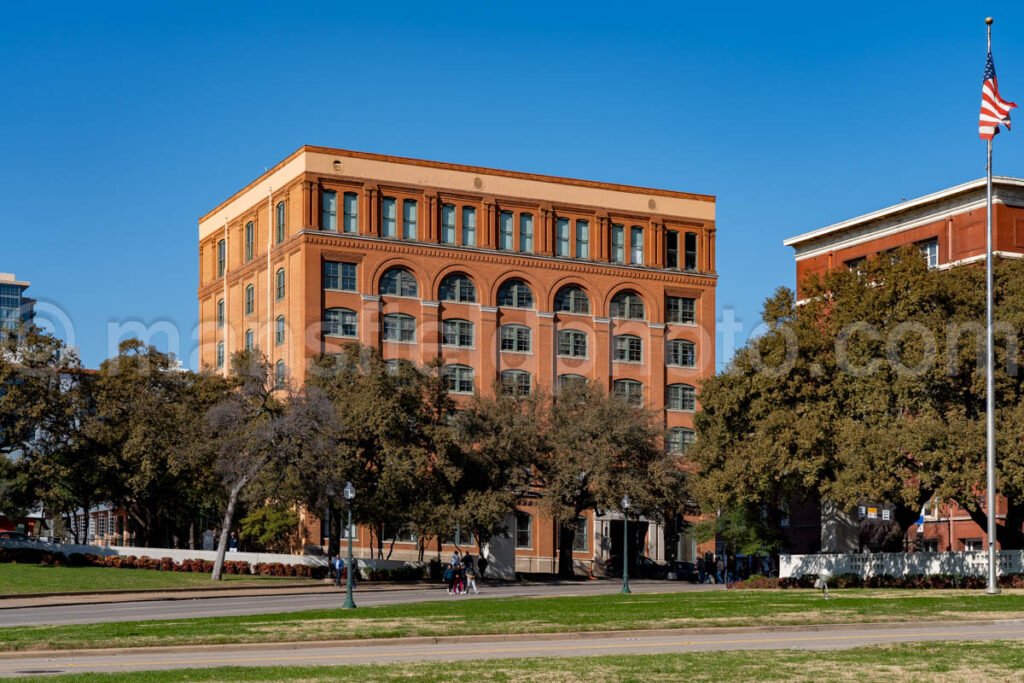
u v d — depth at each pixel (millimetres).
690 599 50344
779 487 65812
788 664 27750
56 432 77688
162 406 79312
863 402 60625
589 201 107438
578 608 44750
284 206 100625
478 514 76188
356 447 75312
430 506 76438
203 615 47219
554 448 83750
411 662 28688
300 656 31219
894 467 57406
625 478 81938
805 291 67125
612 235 108438
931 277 60656
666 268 109688
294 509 91750
